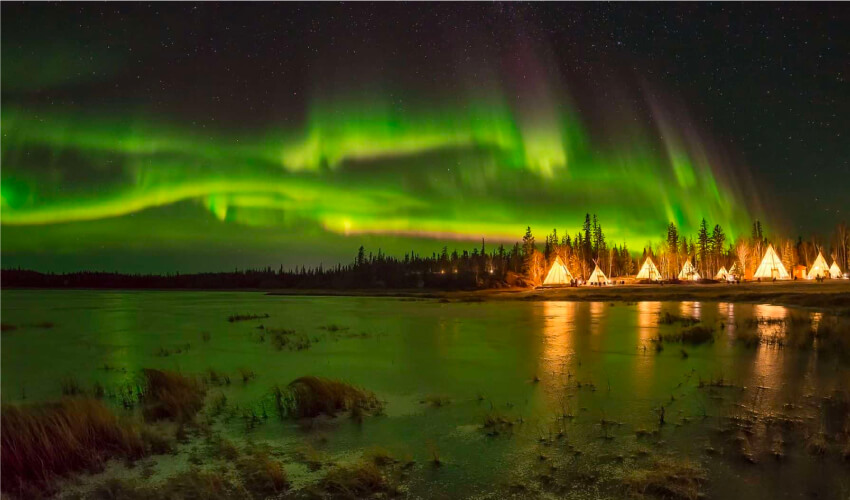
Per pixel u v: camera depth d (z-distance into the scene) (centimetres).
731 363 1450
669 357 1605
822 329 2023
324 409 1015
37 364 1814
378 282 13888
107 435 804
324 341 2289
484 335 2433
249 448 803
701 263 13512
